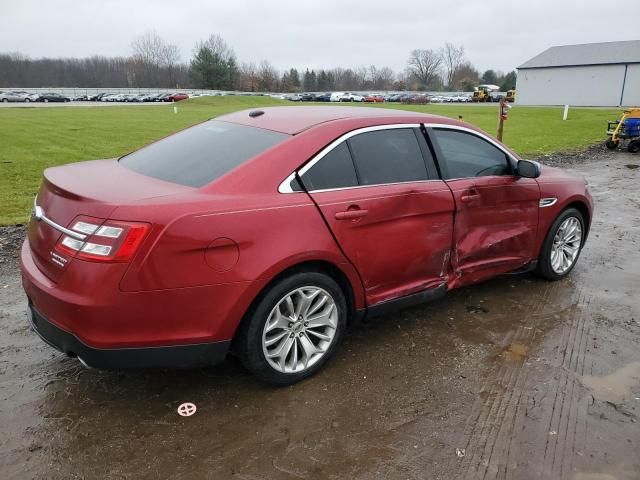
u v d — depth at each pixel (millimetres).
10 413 2918
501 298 4656
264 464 2598
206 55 92125
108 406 3010
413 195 3582
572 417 3012
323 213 3133
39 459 2586
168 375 3332
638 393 3262
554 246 4930
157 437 2764
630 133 16172
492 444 2775
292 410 3018
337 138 3348
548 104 63125
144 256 2598
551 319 4266
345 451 2701
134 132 20719
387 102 69562
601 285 5031
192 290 2727
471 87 106750
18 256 5480
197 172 3139
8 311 4176
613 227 7258
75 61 106812
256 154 3135
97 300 2574
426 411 3037
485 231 4180
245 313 2961
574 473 2584
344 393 3191
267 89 98188
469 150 4141
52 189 2979
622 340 3943
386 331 3988
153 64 102812
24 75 98125
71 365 3430
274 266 2916
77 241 2635
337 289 3301
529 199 4477
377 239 3420
